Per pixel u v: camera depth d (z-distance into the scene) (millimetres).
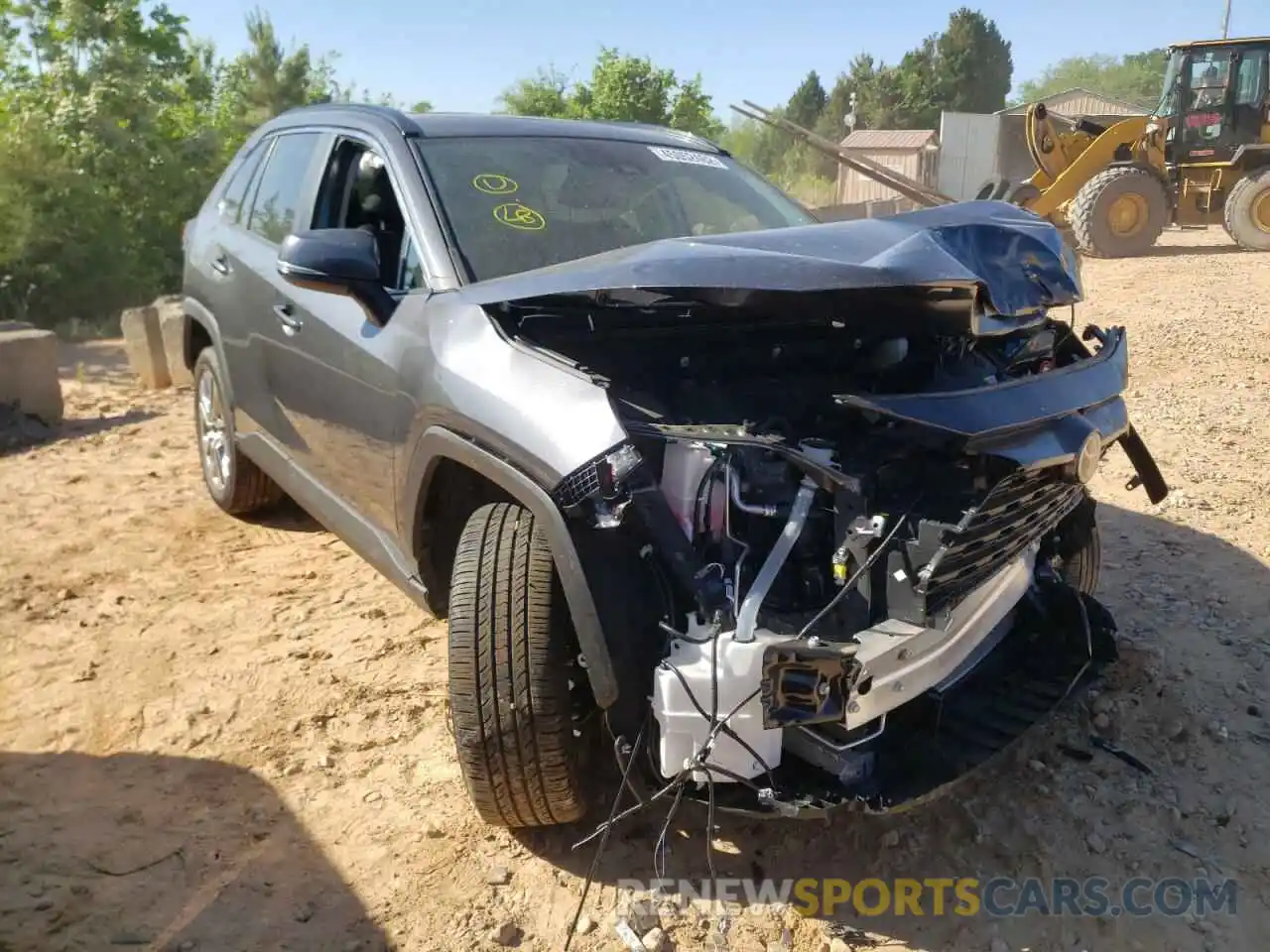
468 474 3135
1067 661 3189
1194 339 8523
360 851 2953
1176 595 4281
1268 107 14945
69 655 4020
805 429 2771
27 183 13164
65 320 13609
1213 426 6312
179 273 15000
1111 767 3275
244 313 4402
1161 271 12953
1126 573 4480
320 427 3824
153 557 4934
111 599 4477
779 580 2566
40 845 2949
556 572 2668
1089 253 15031
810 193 29453
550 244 3469
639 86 27266
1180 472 5598
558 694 2639
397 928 2680
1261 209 14766
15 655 4023
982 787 3191
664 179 4004
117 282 13898
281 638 4145
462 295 3080
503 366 2793
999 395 2684
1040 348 3234
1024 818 3057
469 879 2846
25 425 7094
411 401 3105
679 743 2400
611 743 2846
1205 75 15203
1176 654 3855
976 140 30859
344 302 3607
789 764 2619
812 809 2479
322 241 3197
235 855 2934
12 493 5859
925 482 2637
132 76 14945
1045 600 3291
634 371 3016
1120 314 9844
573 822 3012
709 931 2664
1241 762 3281
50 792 3195
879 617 2564
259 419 4492
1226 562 4555
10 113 14125
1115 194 14625
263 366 4273
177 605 4438
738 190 4199
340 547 5070
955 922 2691
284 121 4730
